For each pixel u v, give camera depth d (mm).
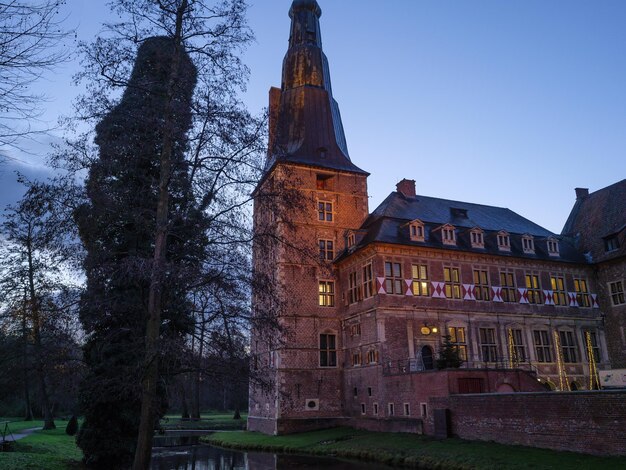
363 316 37156
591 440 19281
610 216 45000
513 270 40719
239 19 13797
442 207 44344
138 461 11938
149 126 13266
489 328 38375
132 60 13328
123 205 13406
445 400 27578
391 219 38969
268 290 13227
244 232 13234
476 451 22484
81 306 12898
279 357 37812
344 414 38375
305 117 45812
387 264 36594
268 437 36188
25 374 18031
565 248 44781
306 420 37438
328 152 44875
